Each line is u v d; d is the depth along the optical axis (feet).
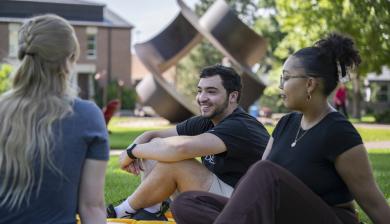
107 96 125.90
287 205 9.44
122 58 136.05
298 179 9.61
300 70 10.04
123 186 24.02
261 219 9.07
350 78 10.47
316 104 10.16
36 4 112.98
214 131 12.87
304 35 72.74
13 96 8.05
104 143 8.19
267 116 100.12
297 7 72.79
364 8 59.88
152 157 12.91
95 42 133.39
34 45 8.02
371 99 154.71
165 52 65.67
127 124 75.31
